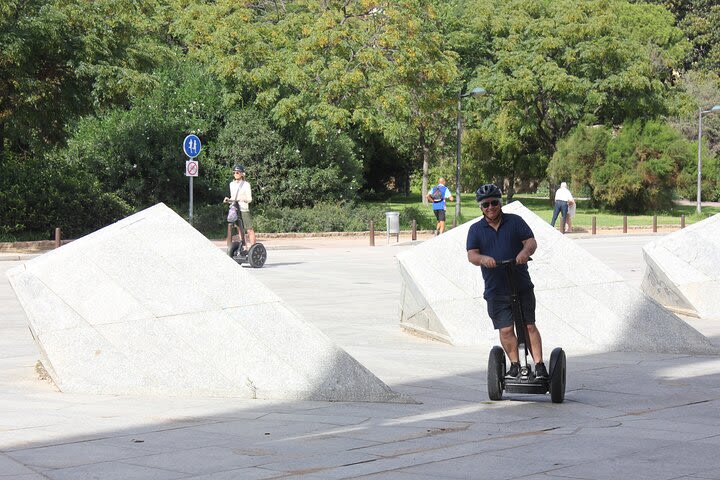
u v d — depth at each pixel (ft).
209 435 24.90
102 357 32.07
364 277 75.10
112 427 25.82
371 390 30.78
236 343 32.37
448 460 21.86
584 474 20.40
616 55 202.28
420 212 146.51
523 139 215.10
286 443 23.89
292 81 136.26
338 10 145.79
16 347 42.22
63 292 33.42
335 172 139.95
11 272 33.86
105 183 127.95
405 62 145.18
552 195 216.33
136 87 104.47
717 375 36.52
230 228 82.17
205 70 142.20
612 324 44.65
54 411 28.09
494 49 213.66
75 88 107.45
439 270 47.09
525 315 29.60
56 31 100.01
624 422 26.99
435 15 165.89
